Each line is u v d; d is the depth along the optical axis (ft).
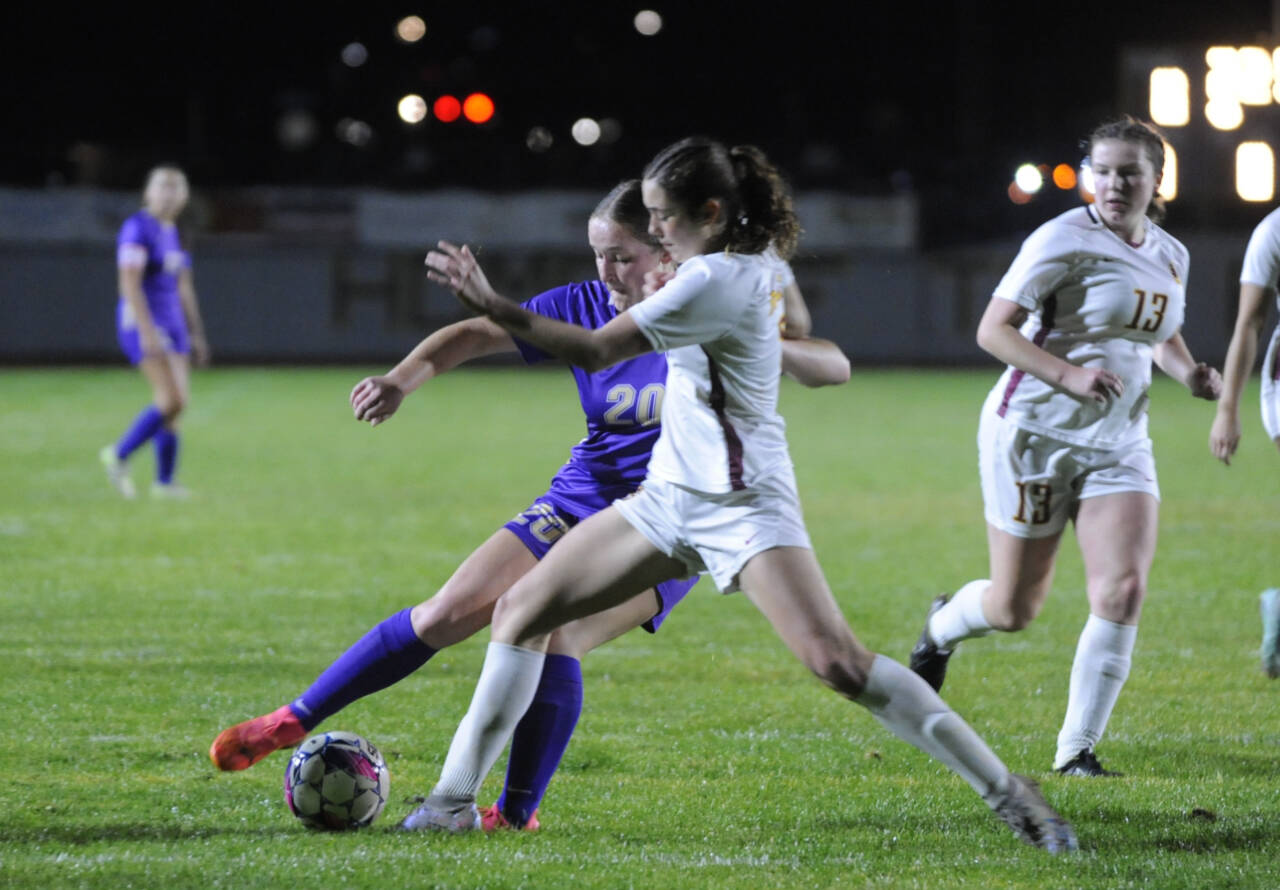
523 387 319.06
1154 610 96.17
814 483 164.25
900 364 365.61
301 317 359.46
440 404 271.90
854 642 46.37
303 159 433.89
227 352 357.00
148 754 61.11
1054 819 47.88
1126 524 59.93
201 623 89.40
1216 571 110.63
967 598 64.44
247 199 377.50
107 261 348.18
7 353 347.77
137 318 145.07
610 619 53.67
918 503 148.46
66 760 60.08
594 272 363.56
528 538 53.47
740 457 46.16
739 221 46.19
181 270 148.66
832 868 46.91
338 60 453.99
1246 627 90.99
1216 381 63.62
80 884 44.42
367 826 51.19
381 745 63.67
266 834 50.29
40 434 207.00
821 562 114.83
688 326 44.78
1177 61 325.42
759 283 45.75
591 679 77.56
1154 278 59.26
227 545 119.34
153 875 45.21
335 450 194.08
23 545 117.80
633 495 48.60
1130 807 54.44
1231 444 66.54
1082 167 61.93
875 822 52.85
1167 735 66.39
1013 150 423.23
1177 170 329.31
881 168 428.97
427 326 360.48
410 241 371.56
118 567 108.68
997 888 44.93
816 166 425.28
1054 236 59.36
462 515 137.59
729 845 49.70
